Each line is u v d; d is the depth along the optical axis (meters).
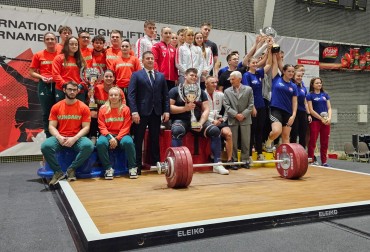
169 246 2.37
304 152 4.29
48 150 4.09
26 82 6.52
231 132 5.06
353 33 10.23
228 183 4.09
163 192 3.60
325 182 4.16
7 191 4.06
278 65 5.56
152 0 8.07
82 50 5.04
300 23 9.51
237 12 8.98
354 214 3.06
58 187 4.09
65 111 4.27
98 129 4.87
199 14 8.57
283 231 2.66
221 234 2.57
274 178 4.42
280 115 5.31
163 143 5.04
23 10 6.48
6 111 6.40
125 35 7.28
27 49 6.52
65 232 2.73
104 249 2.23
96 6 7.54
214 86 5.11
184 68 5.34
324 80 9.60
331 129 9.77
